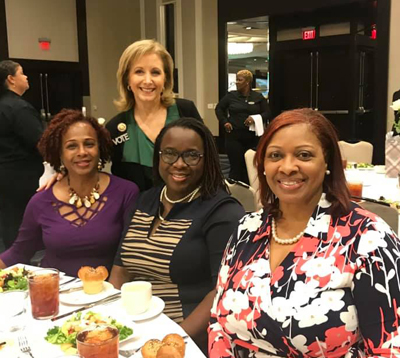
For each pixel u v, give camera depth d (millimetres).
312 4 6773
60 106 9555
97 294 1618
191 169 1814
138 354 1234
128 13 10086
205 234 1794
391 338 1108
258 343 1257
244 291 1272
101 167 2232
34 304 1442
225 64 8297
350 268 1154
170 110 2533
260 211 1432
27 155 3785
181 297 1783
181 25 9031
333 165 1277
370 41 6926
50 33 9188
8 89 3803
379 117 6371
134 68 2398
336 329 1146
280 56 7547
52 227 2031
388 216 2240
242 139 6223
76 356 1084
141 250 1815
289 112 1308
